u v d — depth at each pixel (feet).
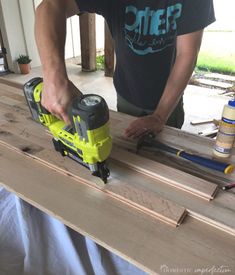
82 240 2.79
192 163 2.58
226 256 1.74
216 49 13.06
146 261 1.71
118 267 2.75
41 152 2.68
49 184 2.34
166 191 2.22
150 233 1.89
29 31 13.37
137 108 4.11
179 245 1.81
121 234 1.89
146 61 3.64
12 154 2.73
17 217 3.05
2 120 3.32
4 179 2.40
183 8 3.11
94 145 2.09
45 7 2.65
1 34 12.71
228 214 2.00
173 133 3.05
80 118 1.97
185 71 3.26
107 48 12.21
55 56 2.37
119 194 2.17
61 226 2.74
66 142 2.39
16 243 3.07
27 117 3.38
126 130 3.02
